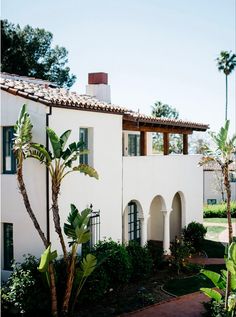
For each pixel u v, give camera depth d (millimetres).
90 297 14984
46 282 13625
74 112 16438
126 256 16984
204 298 16562
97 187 17781
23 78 23875
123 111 19016
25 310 13656
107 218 18391
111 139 18656
